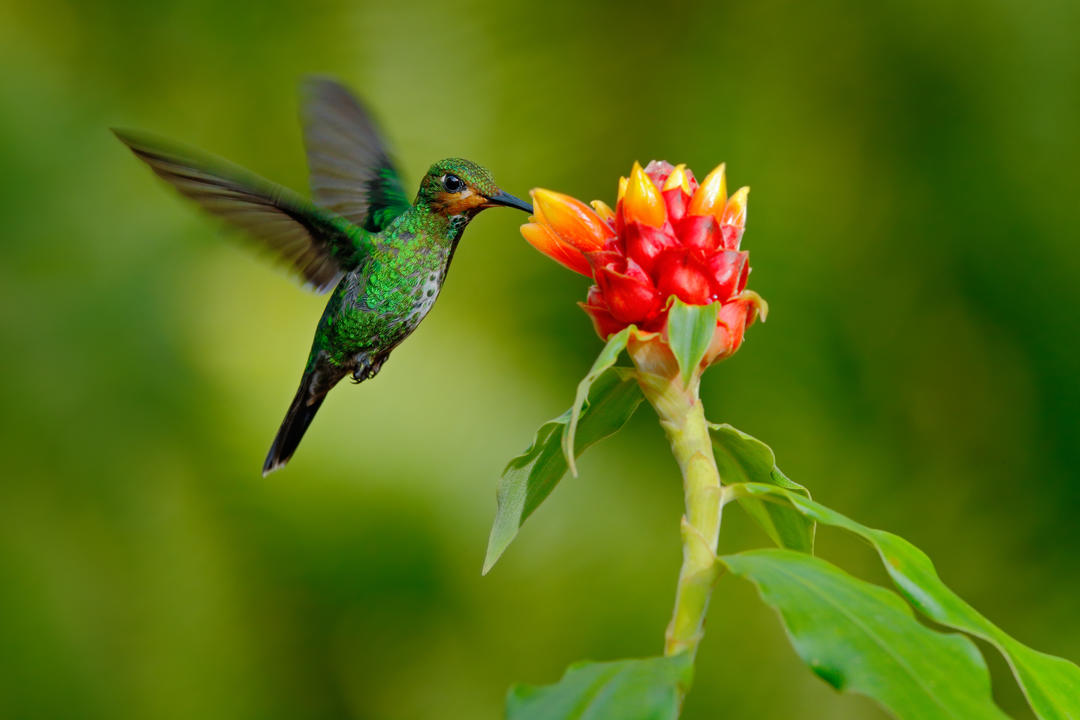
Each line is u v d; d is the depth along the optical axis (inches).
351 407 337.1
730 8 367.9
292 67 392.8
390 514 329.1
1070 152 344.5
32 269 363.3
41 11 412.8
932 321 350.3
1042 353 345.1
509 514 149.6
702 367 136.1
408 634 340.8
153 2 395.5
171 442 347.6
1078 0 344.2
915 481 346.9
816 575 117.8
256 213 215.6
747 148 354.3
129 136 198.7
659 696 104.0
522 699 108.0
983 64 348.8
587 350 354.0
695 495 132.9
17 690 339.3
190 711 347.3
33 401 350.0
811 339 341.4
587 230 142.1
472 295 354.6
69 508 348.8
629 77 372.2
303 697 353.1
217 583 346.0
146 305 357.4
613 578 340.2
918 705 106.0
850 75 356.8
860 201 352.8
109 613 349.1
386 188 254.2
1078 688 124.9
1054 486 345.1
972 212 348.5
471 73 376.8
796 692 339.0
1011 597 346.0
